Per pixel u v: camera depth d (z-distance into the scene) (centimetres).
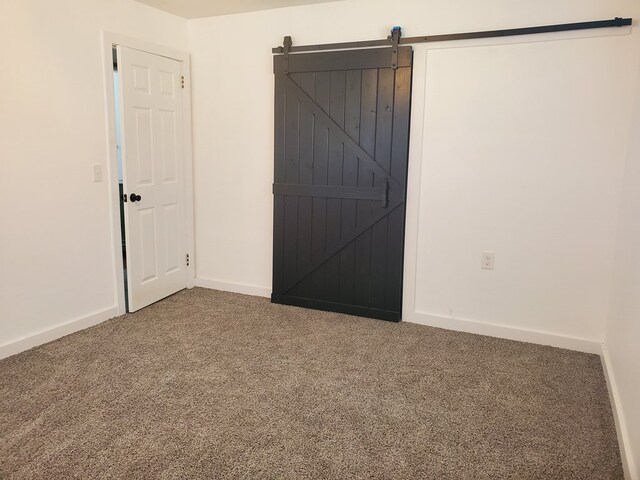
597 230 288
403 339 314
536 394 245
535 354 294
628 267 235
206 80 392
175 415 220
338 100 339
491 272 319
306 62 344
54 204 294
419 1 314
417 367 274
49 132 287
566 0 279
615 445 204
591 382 258
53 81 286
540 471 186
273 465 187
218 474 181
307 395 240
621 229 266
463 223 321
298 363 276
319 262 363
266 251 396
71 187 304
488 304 323
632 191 244
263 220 392
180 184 395
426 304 341
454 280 330
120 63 326
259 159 385
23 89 270
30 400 229
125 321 338
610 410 231
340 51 336
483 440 206
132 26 338
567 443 204
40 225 287
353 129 338
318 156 351
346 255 355
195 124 403
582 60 279
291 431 210
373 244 345
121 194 355
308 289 372
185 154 397
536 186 299
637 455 172
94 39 310
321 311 367
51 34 282
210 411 224
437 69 313
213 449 196
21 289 279
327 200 354
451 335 323
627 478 179
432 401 237
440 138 319
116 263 341
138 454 192
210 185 407
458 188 319
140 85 344
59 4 286
